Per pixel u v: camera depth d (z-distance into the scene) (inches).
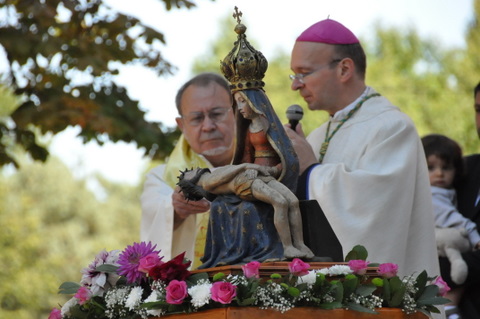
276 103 1160.8
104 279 285.6
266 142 288.4
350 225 348.8
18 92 714.8
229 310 258.5
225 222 288.0
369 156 363.9
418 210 364.8
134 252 285.9
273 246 279.9
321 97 380.5
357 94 382.3
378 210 350.3
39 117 696.4
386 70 1314.0
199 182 294.4
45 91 714.8
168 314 269.9
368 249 348.2
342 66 378.0
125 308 280.2
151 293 274.2
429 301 278.4
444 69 1327.5
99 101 723.4
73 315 290.8
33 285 1690.5
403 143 368.2
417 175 367.9
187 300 265.9
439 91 1259.8
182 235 393.7
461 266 414.0
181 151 409.1
